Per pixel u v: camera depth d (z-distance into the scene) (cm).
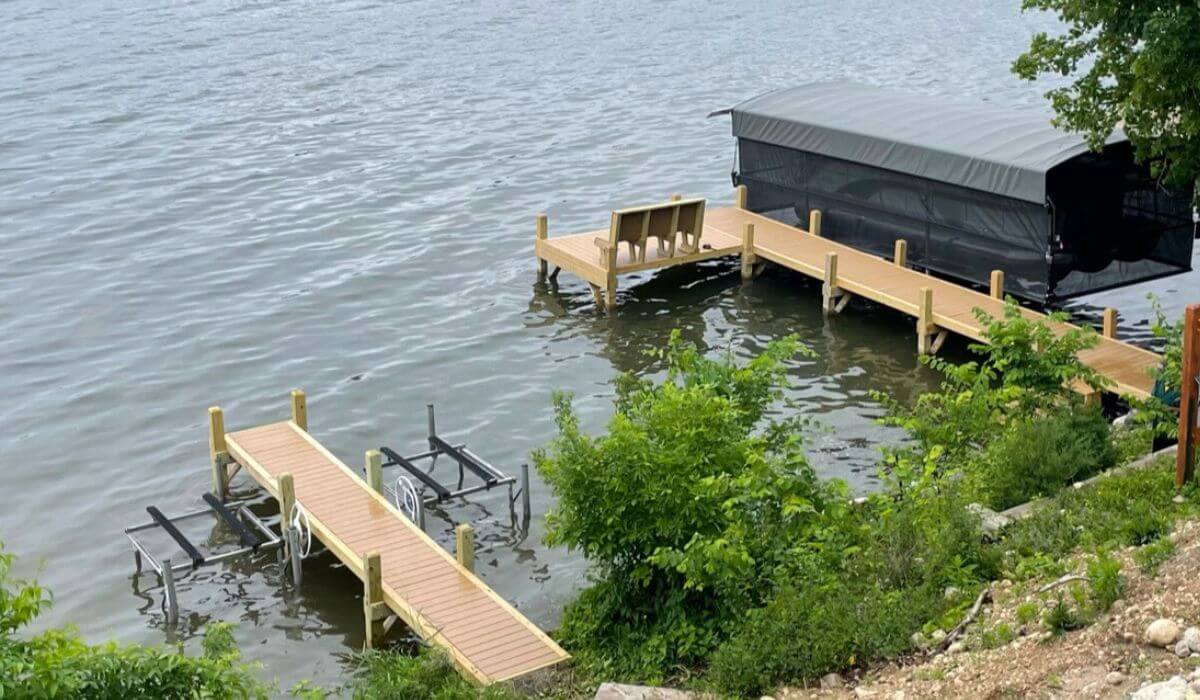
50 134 4547
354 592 1892
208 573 1953
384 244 3425
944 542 1284
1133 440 1669
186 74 5512
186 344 2798
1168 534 1202
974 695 988
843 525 1395
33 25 6638
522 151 4297
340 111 4875
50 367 2698
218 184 3972
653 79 5328
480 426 2398
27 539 2053
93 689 923
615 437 1412
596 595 1529
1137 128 2069
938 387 2486
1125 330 2725
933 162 2839
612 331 2839
